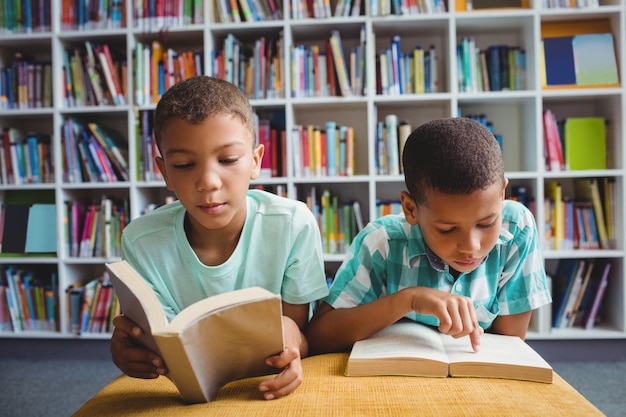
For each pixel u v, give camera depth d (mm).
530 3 2277
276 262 887
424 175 682
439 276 867
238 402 537
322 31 2402
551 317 2281
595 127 2273
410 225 863
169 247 875
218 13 2365
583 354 2209
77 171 2398
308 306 931
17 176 2430
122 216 2371
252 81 2354
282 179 2271
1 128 2508
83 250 2389
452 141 665
